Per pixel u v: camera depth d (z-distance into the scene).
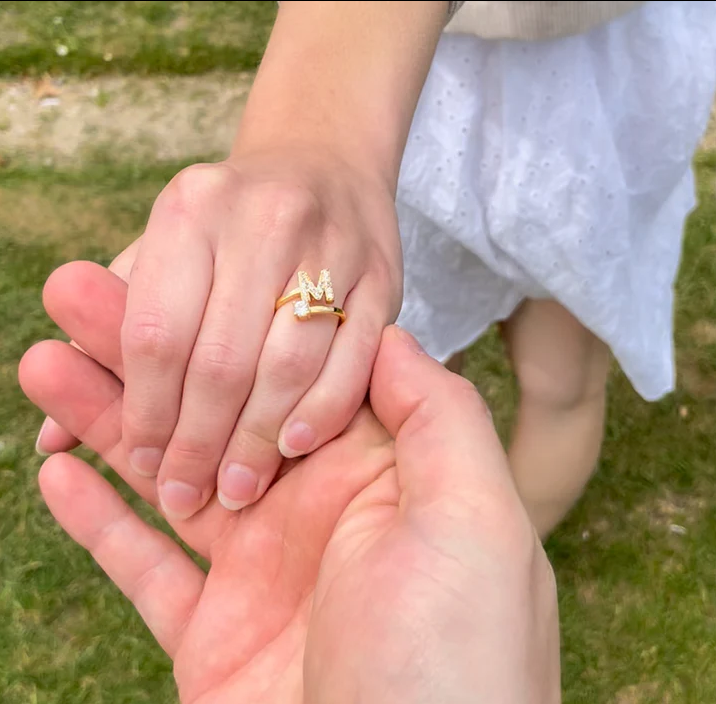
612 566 0.47
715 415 0.52
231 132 0.66
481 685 0.16
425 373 0.20
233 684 0.21
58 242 0.58
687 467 0.50
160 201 0.20
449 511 0.18
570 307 0.34
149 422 0.20
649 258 0.37
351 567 0.18
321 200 0.21
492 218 0.32
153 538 0.25
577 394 0.39
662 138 0.33
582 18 0.27
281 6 0.26
